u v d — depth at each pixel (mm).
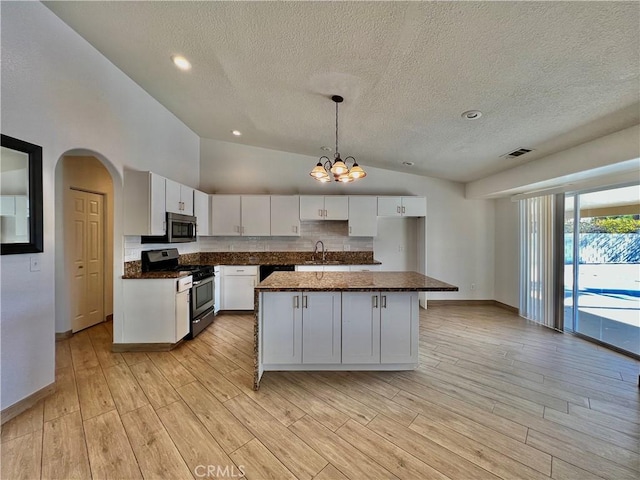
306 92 2738
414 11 1589
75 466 1535
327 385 2400
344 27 1836
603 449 1689
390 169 5113
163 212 3352
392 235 5328
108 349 3125
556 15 1450
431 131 3133
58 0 2092
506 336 3580
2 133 1890
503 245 4914
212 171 5086
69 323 3502
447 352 3088
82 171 3672
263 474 1500
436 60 1953
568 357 2967
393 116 2920
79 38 2498
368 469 1537
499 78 2041
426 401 2172
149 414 1984
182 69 2830
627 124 2418
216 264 4586
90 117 2643
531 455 1644
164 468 1530
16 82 1973
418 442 1742
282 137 4332
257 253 5125
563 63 1786
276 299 2572
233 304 4621
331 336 2596
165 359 2877
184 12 2010
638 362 2848
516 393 2287
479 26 1606
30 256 2059
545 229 4020
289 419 1948
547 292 3955
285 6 1759
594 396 2244
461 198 5160
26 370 2027
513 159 3633
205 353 3031
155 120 3682
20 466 1528
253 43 2162
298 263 4770
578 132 2664
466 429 1861
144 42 2479
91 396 2195
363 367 2674
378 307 2598
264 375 2572
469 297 5141
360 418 1965
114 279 3066
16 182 1988
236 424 1891
